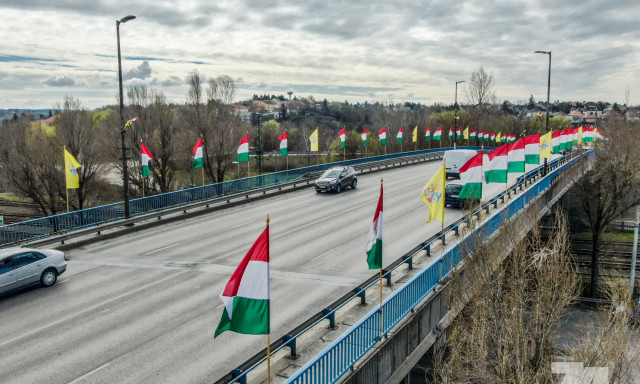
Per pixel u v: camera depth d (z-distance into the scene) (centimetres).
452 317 1523
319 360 916
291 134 11906
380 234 1166
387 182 4016
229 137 5672
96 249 2089
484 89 10250
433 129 9556
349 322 1278
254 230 2384
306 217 2664
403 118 9762
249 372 1030
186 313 1387
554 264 1324
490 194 3075
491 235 1630
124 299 1498
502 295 1409
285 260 1877
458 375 1293
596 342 1273
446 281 1535
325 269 1761
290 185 3675
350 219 2597
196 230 2411
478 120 10012
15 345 1195
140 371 1069
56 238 2080
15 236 2055
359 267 1781
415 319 1317
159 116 5494
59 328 1292
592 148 4369
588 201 4072
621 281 2284
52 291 1575
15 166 5022
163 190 5594
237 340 1222
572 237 4756
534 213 2012
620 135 3941
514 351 1208
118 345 1192
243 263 869
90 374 1057
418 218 2598
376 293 1481
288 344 1084
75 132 5238
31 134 5244
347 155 8625
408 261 1689
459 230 2211
